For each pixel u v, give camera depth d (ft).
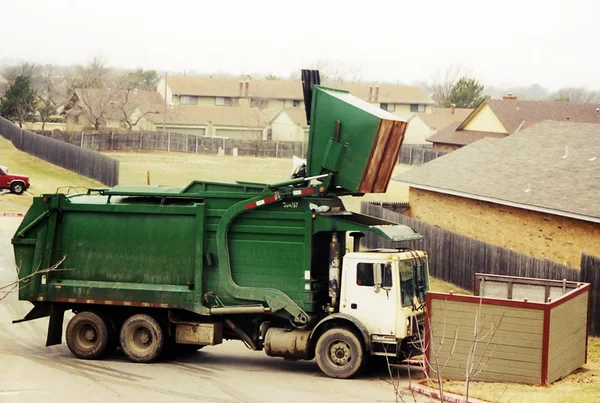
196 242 56.85
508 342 50.96
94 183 182.80
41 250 59.77
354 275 53.83
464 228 113.19
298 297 55.16
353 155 54.29
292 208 55.21
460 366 51.90
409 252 55.62
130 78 428.97
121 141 271.49
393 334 52.75
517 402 45.98
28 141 228.22
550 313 50.31
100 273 59.11
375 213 117.60
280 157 281.74
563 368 53.62
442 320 52.34
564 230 92.12
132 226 58.49
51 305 60.75
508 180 106.93
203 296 56.95
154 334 58.34
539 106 246.06
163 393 49.98
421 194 124.88
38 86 498.28
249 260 56.13
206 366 58.49
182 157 257.96
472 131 255.29
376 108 57.16
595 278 69.31
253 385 52.16
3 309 77.56
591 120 242.17
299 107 390.42
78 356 59.77
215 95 381.60
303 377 54.70
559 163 104.83
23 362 57.88
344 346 53.88
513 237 101.76
